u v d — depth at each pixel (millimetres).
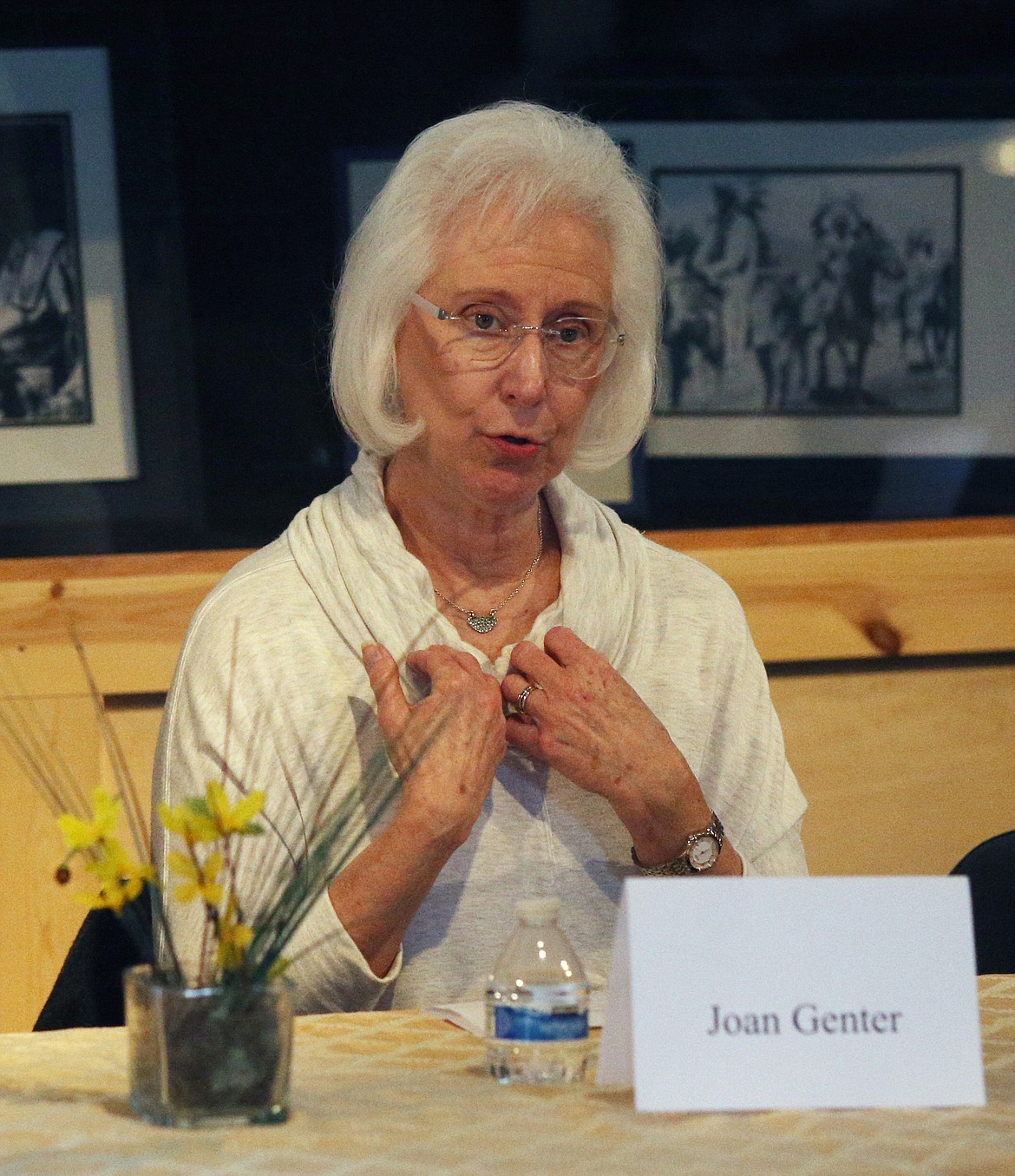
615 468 6957
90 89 6488
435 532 4551
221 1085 2549
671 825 4180
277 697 4262
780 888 2807
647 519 7000
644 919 2746
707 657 4746
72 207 6535
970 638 6902
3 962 6055
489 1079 2893
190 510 6723
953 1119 2707
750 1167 2416
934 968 2846
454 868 4328
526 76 6805
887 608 6832
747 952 2771
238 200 6633
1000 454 7172
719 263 6941
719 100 6875
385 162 6727
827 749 6887
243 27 6566
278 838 4078
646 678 4645
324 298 6730
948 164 7000
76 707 6348
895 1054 2795
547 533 4770
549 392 4180
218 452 6723
